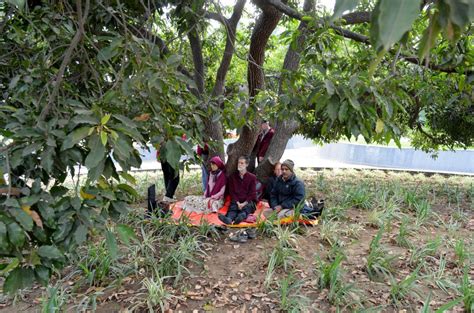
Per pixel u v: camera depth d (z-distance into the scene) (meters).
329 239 4.34
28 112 1.61
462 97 3.19
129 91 1.81
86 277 3.46
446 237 4.53
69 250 1.28
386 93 2.21
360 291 3.16
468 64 2.68
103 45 2.33
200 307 3.12
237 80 7.81
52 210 1.21
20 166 1.34
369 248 4.12
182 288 3.38
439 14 0.60
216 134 5.75
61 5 2.40
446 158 11.94
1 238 1.02
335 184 7.51
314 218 4.98
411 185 7.67
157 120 1.87
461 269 3.62
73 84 2.20
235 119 3.18
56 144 1.28
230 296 3.27
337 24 3.12
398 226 4.91
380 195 6.16
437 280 3.36
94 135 1.19
